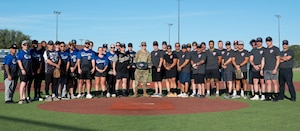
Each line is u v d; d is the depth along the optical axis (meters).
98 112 8.20
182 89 12.90
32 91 15.29
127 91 13.40
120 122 6.71
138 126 6.26
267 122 6.68
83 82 13.20
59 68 11.45
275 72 10.89
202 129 5.98
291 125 6.35
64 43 11.87
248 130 5.89
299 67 63.06
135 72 12.78
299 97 12.08
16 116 7.50
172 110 8.57
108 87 12.89
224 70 12.42
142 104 9.83
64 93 12.03
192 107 9.19
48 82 11.34
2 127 6.14
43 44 11.71
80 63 12.12
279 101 10.77
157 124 6.48
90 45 12.26
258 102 10.50
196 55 12.55
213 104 9.97
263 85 11.41
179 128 6.06
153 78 12.96
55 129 5.95
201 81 12.54
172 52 13.04
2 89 16.66
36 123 6.57
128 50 12.95
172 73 12.84
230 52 12.38
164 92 15.30
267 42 11.09
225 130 5.89
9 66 10.15
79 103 10.34
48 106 9.48
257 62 11.31
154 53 12.91
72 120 6.95
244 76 12.41
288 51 10.95
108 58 12.82
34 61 11.16
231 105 9.68
